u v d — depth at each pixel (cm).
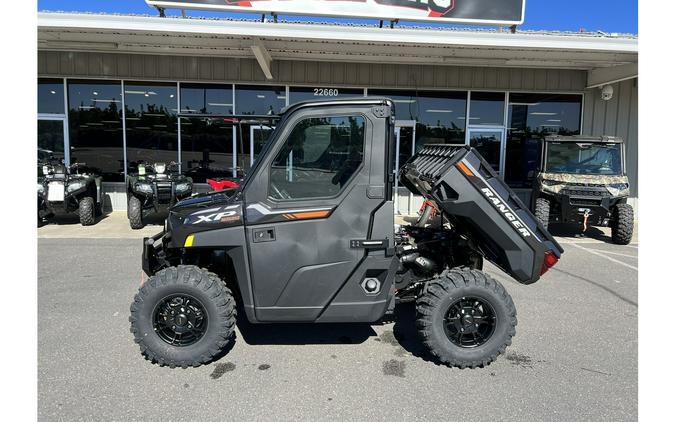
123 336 401
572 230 1016
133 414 286
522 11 936
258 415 287
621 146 938
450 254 417
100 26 838
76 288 538
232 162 1158
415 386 326
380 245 334
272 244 332
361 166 331
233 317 347
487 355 351
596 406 301
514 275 365
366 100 329
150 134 1147
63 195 911
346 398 308
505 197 358
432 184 356
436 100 1173
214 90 1141
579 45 894
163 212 998
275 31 856
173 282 337
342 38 868
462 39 883
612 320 460
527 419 286
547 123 1195
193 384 323
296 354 375
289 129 330
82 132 1143
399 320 452
